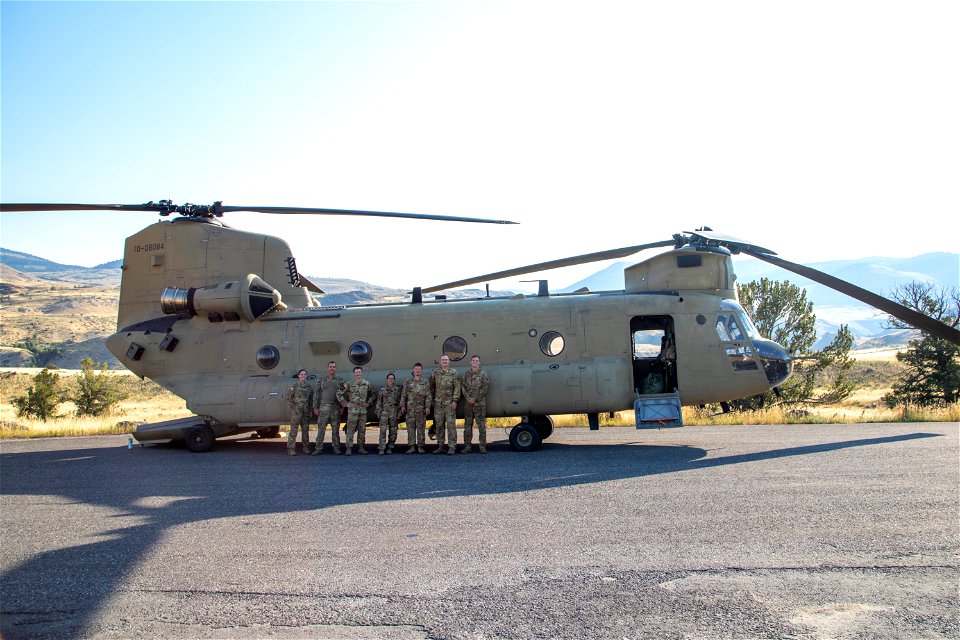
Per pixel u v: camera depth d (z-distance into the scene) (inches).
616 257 565.9
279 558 240.4
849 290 469.7
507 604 195.5
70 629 186.1
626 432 621.0
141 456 523.2
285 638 177.5
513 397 520.7
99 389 1219.9
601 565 225.0
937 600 191.5
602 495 325.4
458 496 334.0
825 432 563.2
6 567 237.8
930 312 1137.4
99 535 277.0
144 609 198.1
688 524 269.3
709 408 967.6
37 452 561.3
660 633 175.3
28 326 6801.2
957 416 674.2
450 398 507.2
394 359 550.9
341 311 573.0
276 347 565.6
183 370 577.9
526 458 462.6
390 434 522.0
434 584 211.6
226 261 596.7
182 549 254.4
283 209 566.9
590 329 531.5
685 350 522.9
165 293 577.3
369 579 217.5
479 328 542.9
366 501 328.8
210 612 194.7
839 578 209.0
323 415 522.9
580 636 174.6
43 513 320.2
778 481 345.4
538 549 243.0
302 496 346.0
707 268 542.6
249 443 608.4
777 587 202.8
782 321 1069.8
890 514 276.7
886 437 514.6
